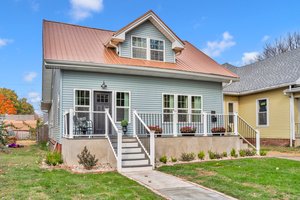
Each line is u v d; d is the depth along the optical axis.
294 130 15.36
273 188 6.26
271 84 16.78
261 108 17.81
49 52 11.44
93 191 5.86
